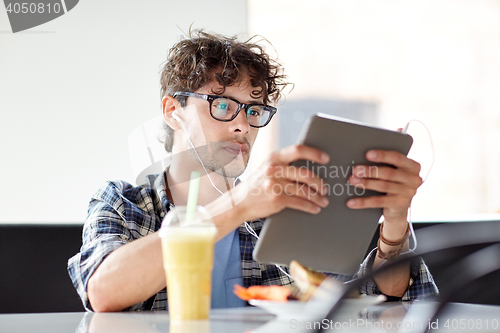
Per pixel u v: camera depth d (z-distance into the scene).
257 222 1.23
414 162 0.79
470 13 2.45
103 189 1.20
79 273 0.90
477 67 2.45
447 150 2.44
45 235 1.31
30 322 0.65
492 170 2.45
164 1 1.93
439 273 1.50
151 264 0.80
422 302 0.84
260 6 2.29
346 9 2.37
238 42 1.40
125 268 0.81
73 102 1.82
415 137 2.42
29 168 1.76
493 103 2.46
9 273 1.27
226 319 0.62
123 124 1.86
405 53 2.42
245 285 1.14
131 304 0.82
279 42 2.31
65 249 1.31
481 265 0.69
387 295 1.00
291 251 0.76
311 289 0.69
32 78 1.80
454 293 0.61
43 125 1.79
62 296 1.29
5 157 1.75
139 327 0.57
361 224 0.78
